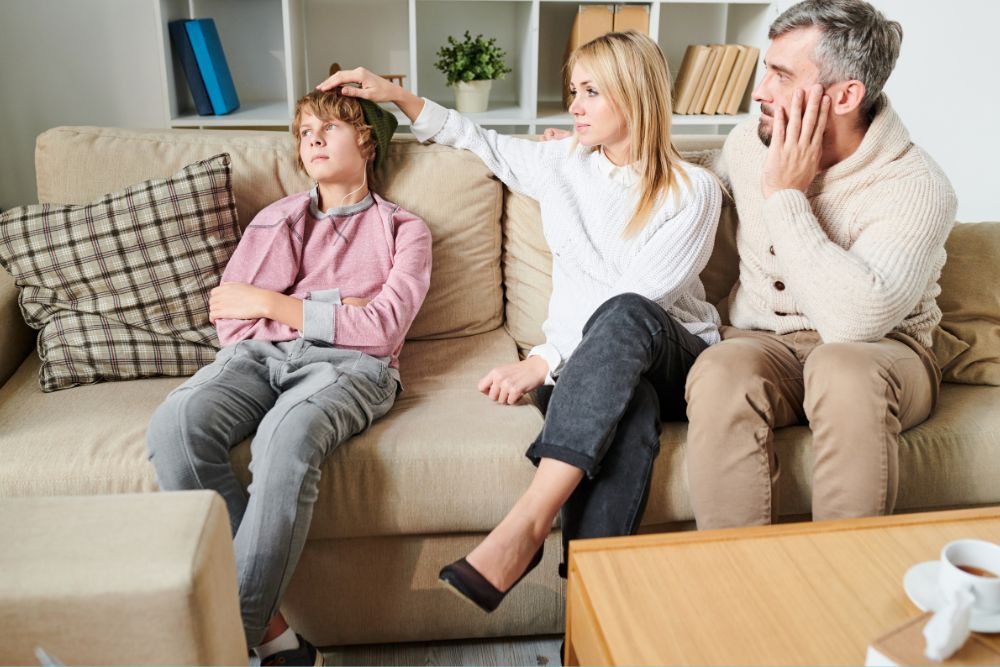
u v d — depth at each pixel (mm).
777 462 1292
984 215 2830
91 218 1557
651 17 2930
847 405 1224
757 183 1521
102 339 1538
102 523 863
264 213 1609
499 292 1813
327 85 1633
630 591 872
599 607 848
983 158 2779
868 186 1394
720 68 3016
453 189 1725
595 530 1280
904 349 1337
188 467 1261
